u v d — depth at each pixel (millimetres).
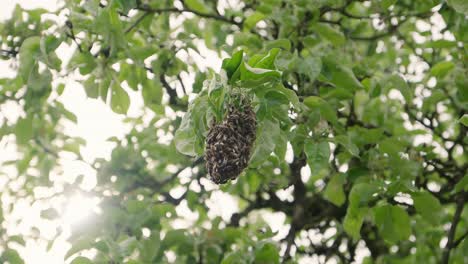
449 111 7949
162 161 7242
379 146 5844
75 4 5586
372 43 7316
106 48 5645
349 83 5398
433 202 5473
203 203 7844
